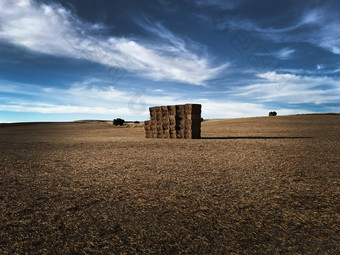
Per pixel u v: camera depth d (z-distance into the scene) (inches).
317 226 98.8
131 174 200.8
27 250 83.4
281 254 78.6
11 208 125.2
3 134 994.1
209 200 132.7
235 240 88.0
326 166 219.5
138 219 108.1
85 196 143.6
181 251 80.8
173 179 181.5
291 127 839.7
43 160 283.3
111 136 745.6
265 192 146.3
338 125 868.6
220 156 288.2
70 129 1382.9
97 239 90.2
